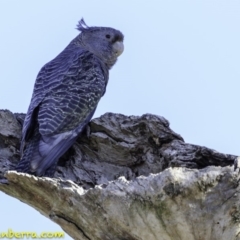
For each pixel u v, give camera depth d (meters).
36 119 13.26
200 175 8.84
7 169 12.02
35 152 12.29
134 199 9.05
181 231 9.22
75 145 12.82
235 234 9.28
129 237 9.59
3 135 12.83
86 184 12.13
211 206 9.02
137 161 12.07
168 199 8.93
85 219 9.66
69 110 13.54
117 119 12.28
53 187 9.59
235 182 8.91
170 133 11.71
